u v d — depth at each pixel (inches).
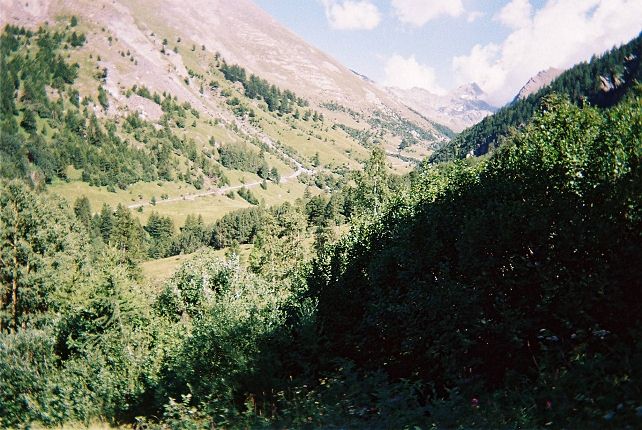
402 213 778.2
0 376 694.5
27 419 637.9
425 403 449.1
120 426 601.0
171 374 632.4
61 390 663.1
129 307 1146.7
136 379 684.1
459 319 465.7
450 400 387.5
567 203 462.3
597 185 457.4
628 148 462.9
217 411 518.0
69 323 1089.4
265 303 739.4
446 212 618.5
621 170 446.3
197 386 573.9
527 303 453.1
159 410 591.2
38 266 2038.6
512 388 394.0
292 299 745.6
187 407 537.0
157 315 1249.4
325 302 725.3
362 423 393.4
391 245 682.8
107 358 786.8
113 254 1311.5
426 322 521.3
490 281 474.3
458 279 527.8
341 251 821.2
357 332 664.4
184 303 1408.7
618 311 392.2
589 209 455.2
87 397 661.9
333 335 677.9
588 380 331.9
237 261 1569.9
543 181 512.7
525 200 511.2
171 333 761.0
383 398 412.8
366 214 1005.8
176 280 1486.2
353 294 722.2
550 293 421.4
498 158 641.6
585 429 281.9
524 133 646.5
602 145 490.0
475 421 335.9
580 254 434.0
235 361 587.8
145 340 904.3
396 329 578.2
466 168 765.3
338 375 537.6
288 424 440.1
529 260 462.0
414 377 523.5
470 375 440.5
